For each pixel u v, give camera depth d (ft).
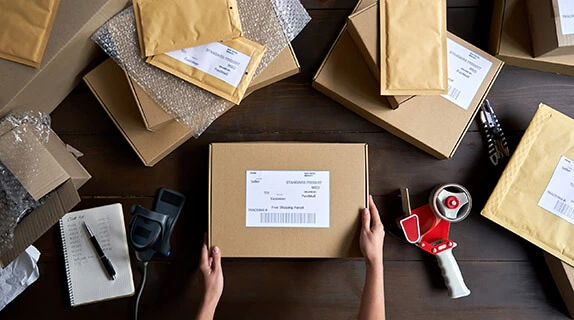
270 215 3.45
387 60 3.32
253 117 3.82
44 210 3.13
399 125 3.58
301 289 3.81
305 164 3.47
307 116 3.83
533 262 3.85
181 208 3.77
